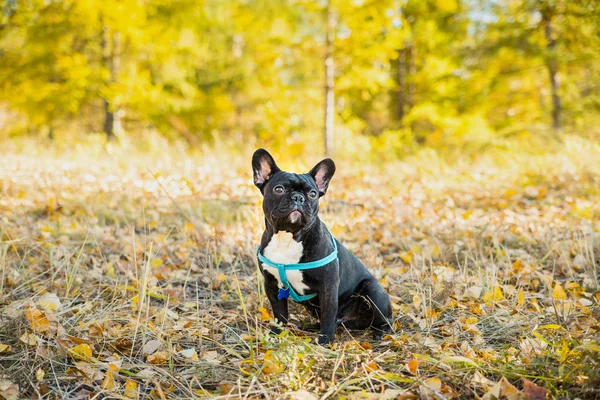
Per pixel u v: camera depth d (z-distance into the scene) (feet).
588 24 36.06
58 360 10.43
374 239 21.09
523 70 47.93
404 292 15.20
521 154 39.47
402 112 57.31
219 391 9.55
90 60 50.26
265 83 49.29
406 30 43.24
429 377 9.82
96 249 18.28
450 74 53.06
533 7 39.63
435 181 32.45
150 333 11.80
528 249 19.20
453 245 18.47
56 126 62.90
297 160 38.22
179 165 33.32
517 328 12.38
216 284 16.01
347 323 13.34
